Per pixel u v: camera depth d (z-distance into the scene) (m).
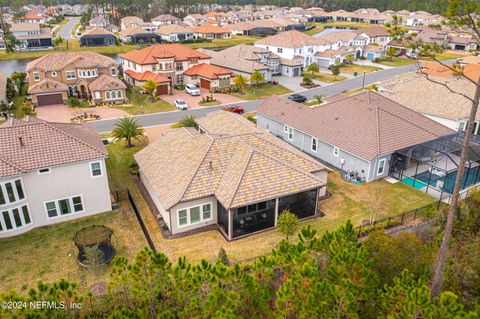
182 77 74.19
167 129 50.03
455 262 19.23
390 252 17.95
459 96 44.97
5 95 57.88
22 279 22.25
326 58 94.38
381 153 33.09
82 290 21.11
